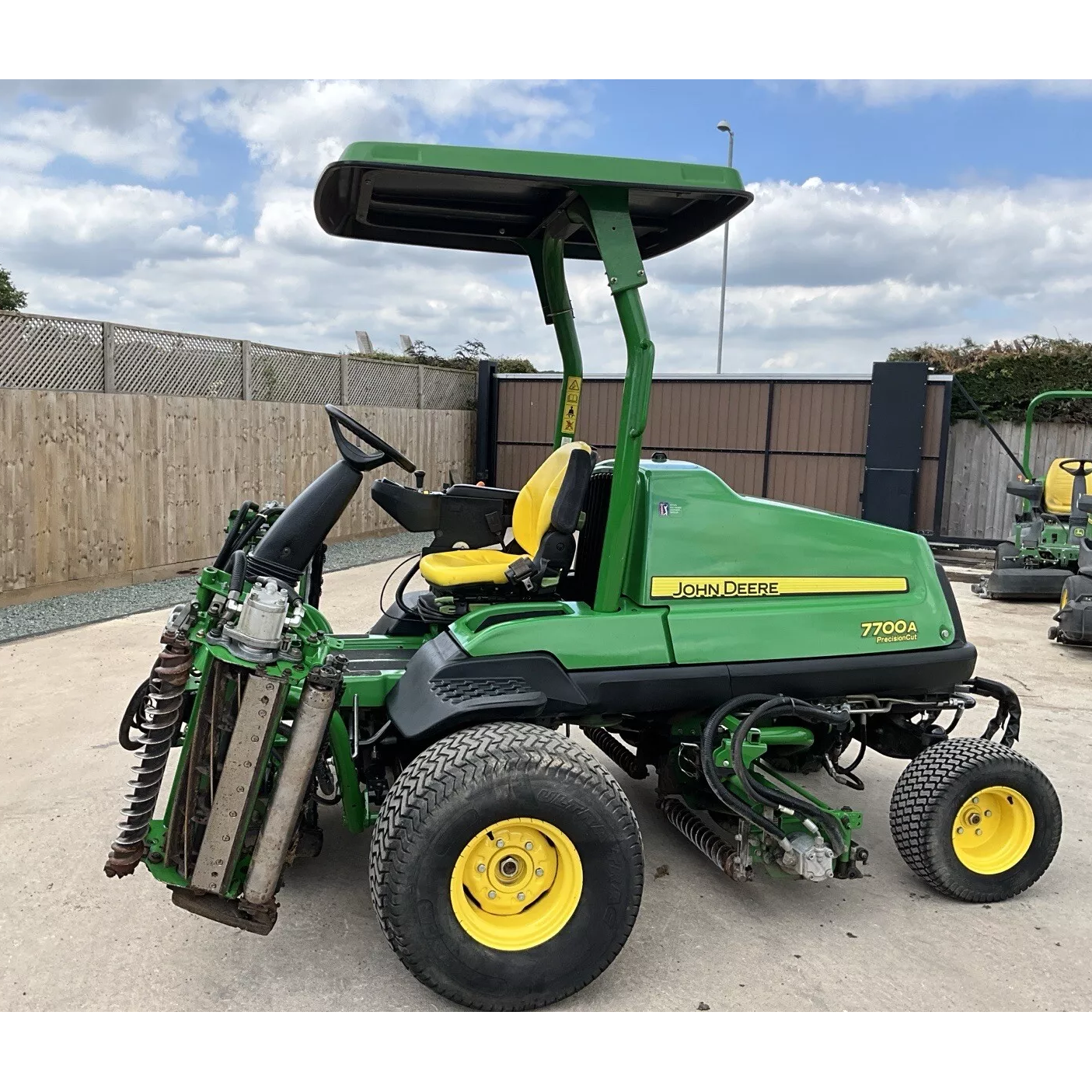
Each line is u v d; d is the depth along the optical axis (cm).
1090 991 236
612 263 252
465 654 252
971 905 284
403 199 291
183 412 785
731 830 305
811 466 1176
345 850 312
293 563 247
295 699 248
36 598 664
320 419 982
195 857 218
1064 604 630
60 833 308
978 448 1203
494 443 1313
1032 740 430
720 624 272
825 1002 229
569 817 220
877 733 329
